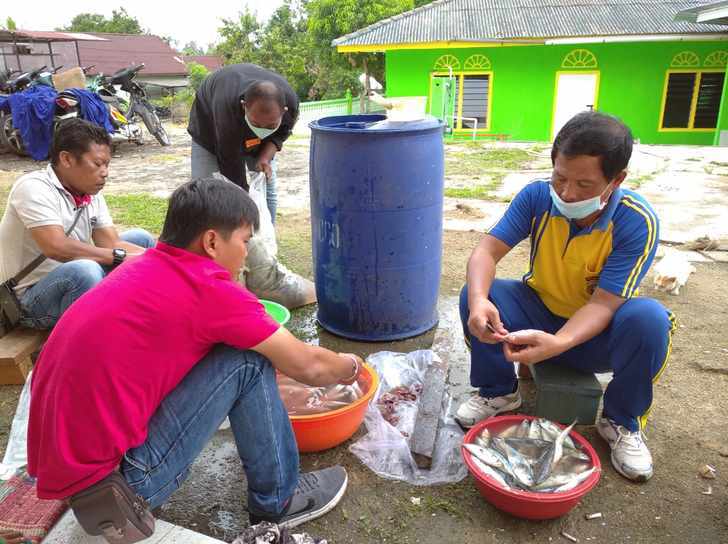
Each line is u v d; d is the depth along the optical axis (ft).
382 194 9.39
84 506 4.75
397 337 10.65
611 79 54.19
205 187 4.98
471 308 7.15
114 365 4.58
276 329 5.22
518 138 56.95
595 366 7.66
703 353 10.03
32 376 4.98
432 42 53.47
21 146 31.89
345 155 9.29
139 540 5.17
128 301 4.66
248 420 5.54
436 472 7.25
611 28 53.26
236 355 5.27
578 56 54.08
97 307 4.66
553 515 6.23
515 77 55.36
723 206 20.57
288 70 90.89
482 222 18.45
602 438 7.70
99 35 119.44
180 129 51.06
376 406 8.16
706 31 49.75
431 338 10.78
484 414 8.05
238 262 5.21
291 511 6.30
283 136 12.44
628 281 6.69
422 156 9.45
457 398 8.89
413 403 8.32
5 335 9.36
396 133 9.09
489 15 57.62
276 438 5.72
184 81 115.55
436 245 10.37
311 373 5.61
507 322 7.69
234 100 10.74
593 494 6.87
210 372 5.17
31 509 6.10
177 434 5.14
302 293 12.11
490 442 6.88
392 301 10.27
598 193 6.26
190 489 7.05
